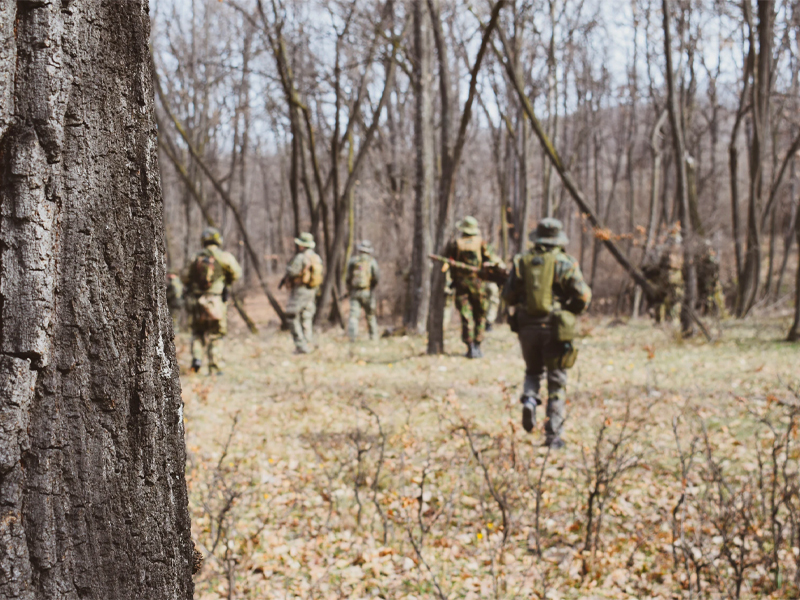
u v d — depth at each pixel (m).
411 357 10.51
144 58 1.35
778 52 16.38
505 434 5.41
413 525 4.14
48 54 1.22
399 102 21.34
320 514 4.49
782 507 4.16
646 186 34.00
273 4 14.19
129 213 1.33
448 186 10.77
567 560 3.75
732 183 16.08
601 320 16.17
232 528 4.11
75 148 1.27
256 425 6.52
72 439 1.27
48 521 1.25
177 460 1.41
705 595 3.29
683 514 3.78
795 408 4.05
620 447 5.31
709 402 6.77
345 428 6.26
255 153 37.03
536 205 29.81
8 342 1.22
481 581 3.57
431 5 11.25
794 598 3.21
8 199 1.21
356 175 15.42
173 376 1.40
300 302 11.29
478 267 10.27
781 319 14.00
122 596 1.33
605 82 24.41
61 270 1.26
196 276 9.23
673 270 11.94
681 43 18.52
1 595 1.21
